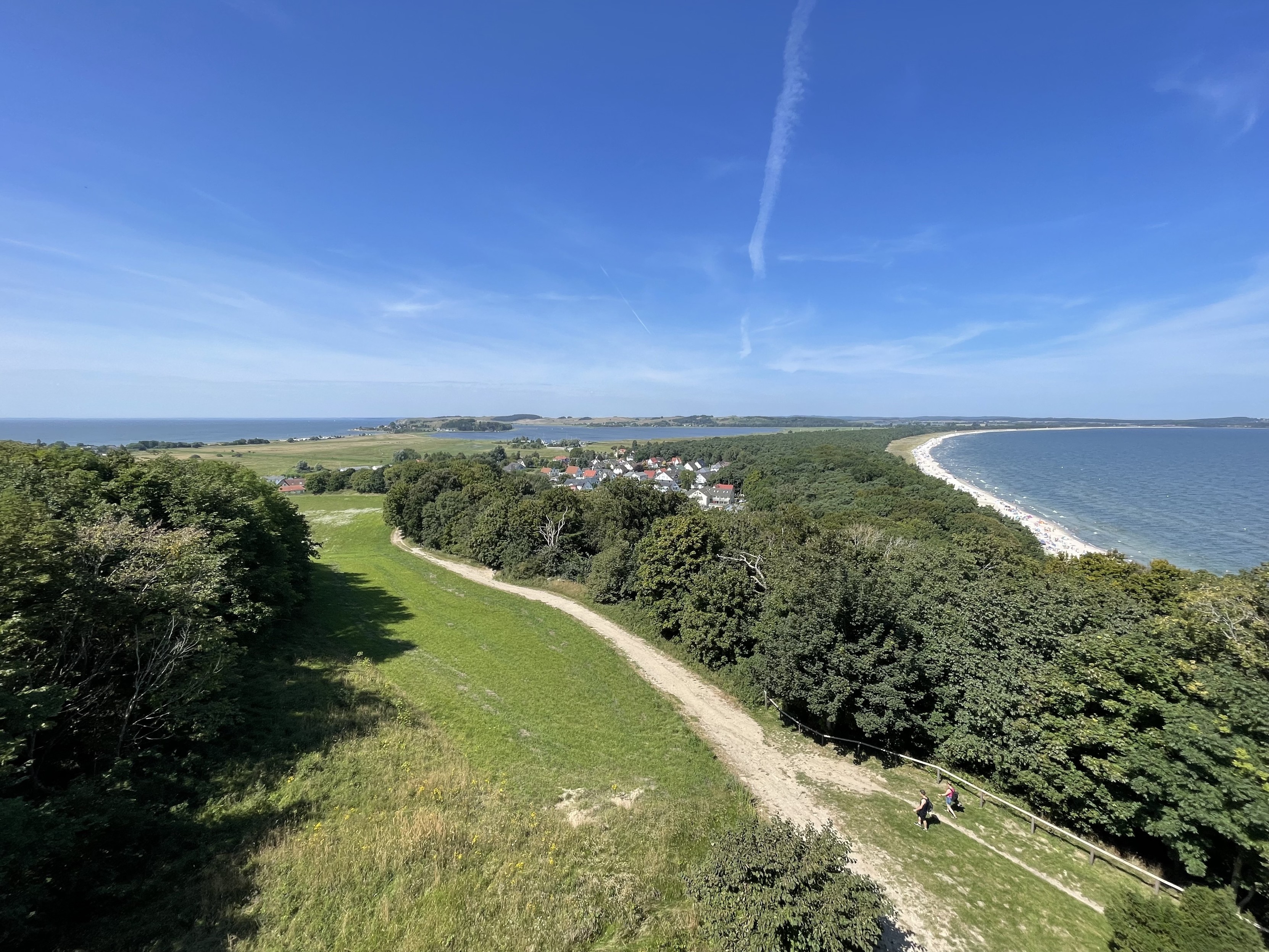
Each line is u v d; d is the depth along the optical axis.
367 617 42.97
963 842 19.33
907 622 25.69
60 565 16.25
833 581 25.94
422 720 25.48
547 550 58.59
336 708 24.59
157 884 12.88
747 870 13.32
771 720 29.38
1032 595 25.80
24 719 12.69
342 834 15.47
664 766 24.08
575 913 13.38
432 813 16.84
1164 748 16.64
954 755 23.11
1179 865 17.75
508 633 41.06
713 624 34.69
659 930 13.48
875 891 13.36
